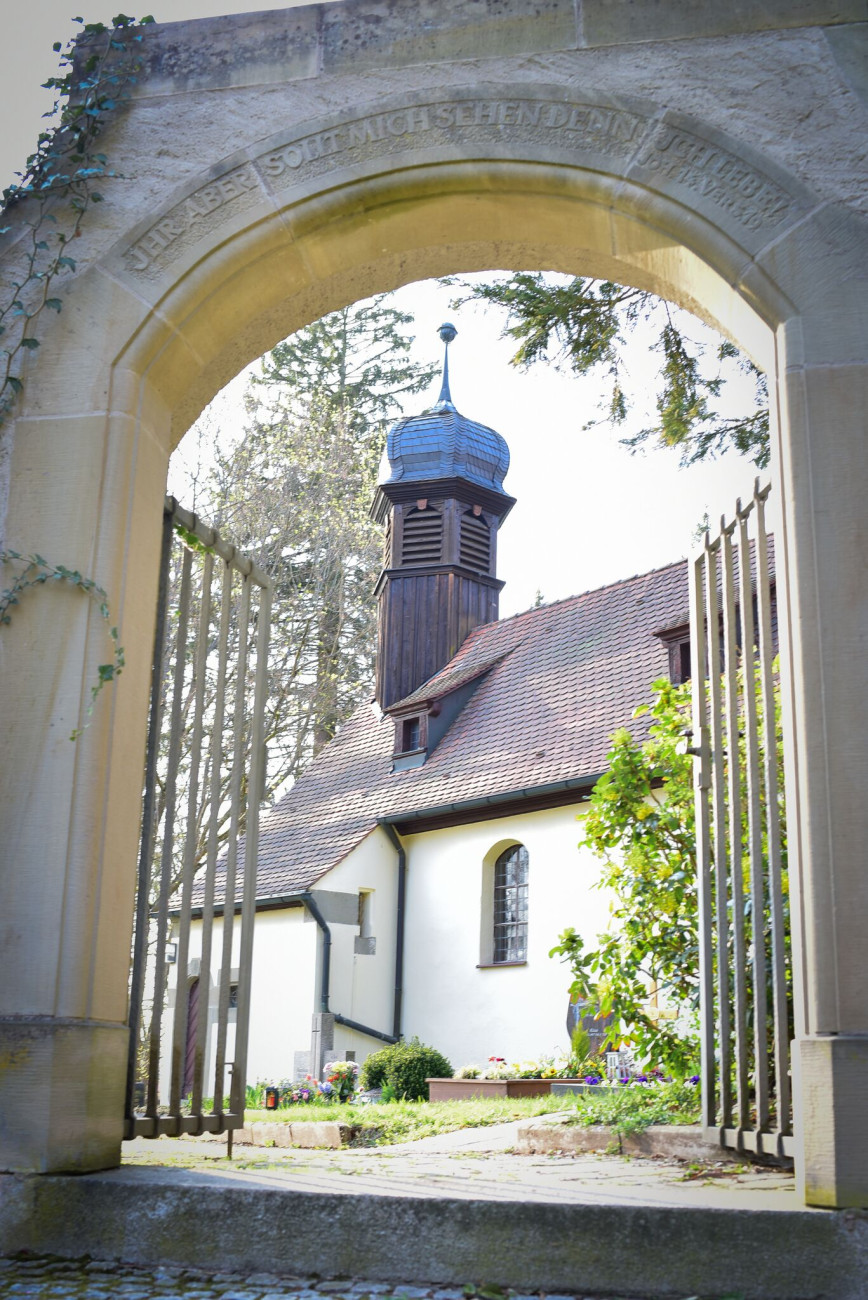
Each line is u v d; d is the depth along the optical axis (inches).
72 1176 153.3
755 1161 197.9
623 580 857.5
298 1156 211.6
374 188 188.7
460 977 721.6
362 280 209.5
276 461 897.5
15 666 174.2
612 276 206.1
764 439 324.5
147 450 187.2
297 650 971.3
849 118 179.9
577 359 326.3
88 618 175.0
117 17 197.2
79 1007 163.2
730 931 221.6
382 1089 581.0
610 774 284.0
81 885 166.4
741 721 236.4
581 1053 287.4
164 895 186.2
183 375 195.3
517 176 186.4
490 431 1037.2
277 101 193.5
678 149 182.5
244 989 197.9
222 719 201.6
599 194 184.1
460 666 938.1
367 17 194.4
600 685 752.3
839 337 171.2
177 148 193.2
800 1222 134.6
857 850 153.3
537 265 207.9
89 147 194.5
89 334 186.5
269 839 869.2
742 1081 183.8
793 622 163.6
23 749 171.3
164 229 189.8
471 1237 137.9
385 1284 137.0
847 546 162.9
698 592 222.7
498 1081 495.8
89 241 190.1
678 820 274.8
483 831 731.4
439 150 187.6
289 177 190.1
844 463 166.1
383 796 818.8
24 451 182.5
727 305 184.1
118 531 179.3
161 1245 145.3
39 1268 142.3
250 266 191.9
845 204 176.2
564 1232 136.6
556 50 189.3
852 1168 142.3
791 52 183.8
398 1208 140.3
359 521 986.7
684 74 185.3
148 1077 178.7
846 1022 149.0
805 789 156.6
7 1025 158.6
